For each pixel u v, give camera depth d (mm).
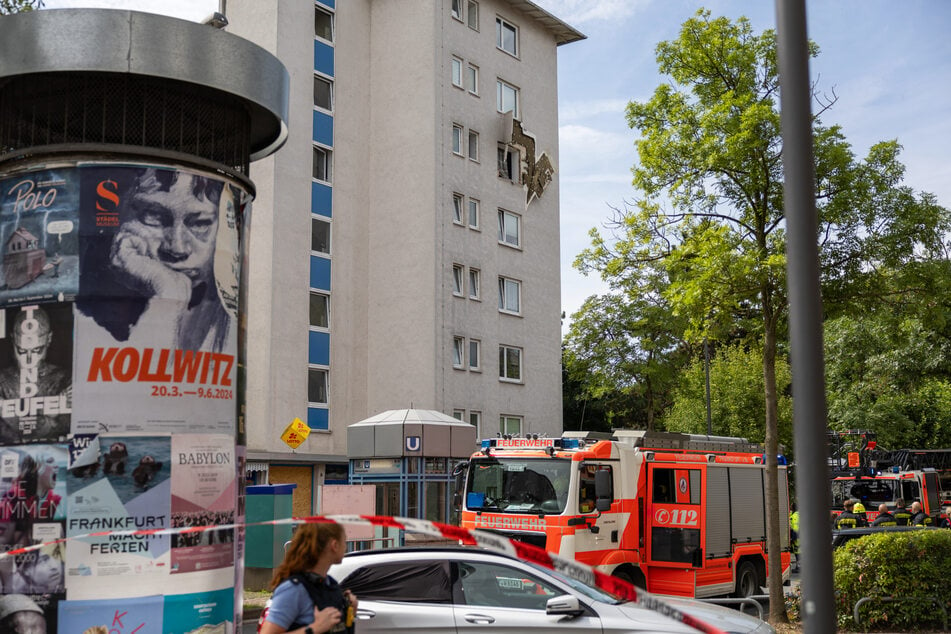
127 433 7539
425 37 36469
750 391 43125
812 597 3945
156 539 7523
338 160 35938
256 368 32594
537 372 39344
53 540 7355
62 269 7617
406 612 8445
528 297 39406
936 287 14172
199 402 7883
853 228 14273
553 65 42469
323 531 5168
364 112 37188
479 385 36469
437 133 35969
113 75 7863
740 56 14422
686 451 16969
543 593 8539
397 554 8805
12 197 7809
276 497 18484
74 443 7453
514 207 39312
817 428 4062
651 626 8359
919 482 32688
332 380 34688
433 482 22578
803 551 4004
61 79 7879
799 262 4211
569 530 14562
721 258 13742
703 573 16047
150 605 7449
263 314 32656
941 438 43438
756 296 14531
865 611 12945
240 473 8273
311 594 5023
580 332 50125
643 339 47719
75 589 7324
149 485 7551
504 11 40219
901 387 43750
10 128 7996
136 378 7605
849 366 43812
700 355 49875
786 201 4316
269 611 4988
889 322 14906
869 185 14102
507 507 15258
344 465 34844
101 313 7586
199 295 7961
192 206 7984
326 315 35000
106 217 7676
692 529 16047
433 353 34656
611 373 49156
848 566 13094
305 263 34062
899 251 14094
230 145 8508
